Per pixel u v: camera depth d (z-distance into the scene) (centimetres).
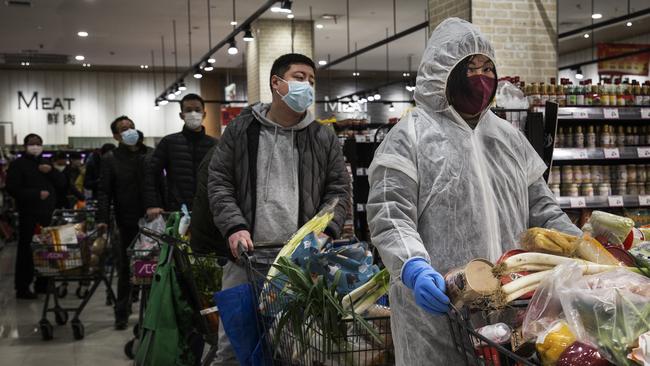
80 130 2269
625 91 529
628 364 129
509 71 772
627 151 521
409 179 191
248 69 1602
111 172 590
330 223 306
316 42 1836
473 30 194
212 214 321
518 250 164
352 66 2255
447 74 192
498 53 769
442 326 181
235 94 2238
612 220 191
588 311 138
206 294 396
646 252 184
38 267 556
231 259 312
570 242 166
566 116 500
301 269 246
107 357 506
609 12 1477
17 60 1955
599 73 1573
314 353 233
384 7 1434
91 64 2139
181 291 377
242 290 271
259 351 266
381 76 2478
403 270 171
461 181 191
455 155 192
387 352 232
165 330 373
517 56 775
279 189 318
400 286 188
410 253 176
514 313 165
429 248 191
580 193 533
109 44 1781
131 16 1456
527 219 207
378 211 189
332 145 332
